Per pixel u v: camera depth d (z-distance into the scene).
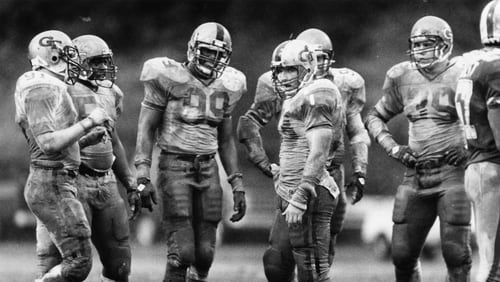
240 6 115.31
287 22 114.12
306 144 36.56
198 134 39.97
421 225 39.97
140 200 40.28
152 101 40.00
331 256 41.97
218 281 53.28
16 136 113.31
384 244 83.19
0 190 101.12
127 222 39.19
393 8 110.56
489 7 34.84
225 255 82.94
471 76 34.34
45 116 35.16
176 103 39.91
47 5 116.50
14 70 115.75
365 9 112.19
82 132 35.09
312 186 35.62
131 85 111.19
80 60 38.06
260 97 41.34
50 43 36.69
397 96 40.97
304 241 36.31
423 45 39.72
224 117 40.94
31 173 36.00
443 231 39.22
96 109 35.50
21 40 117.00
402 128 98.38
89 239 36.03
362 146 42.94
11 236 100.12
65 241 35.66
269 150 105.44
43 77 35.69
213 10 115.81
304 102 36.03
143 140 39.97
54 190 35.69
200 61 39.66
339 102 36.38
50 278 35.75
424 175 39.72
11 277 56.59
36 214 35.84
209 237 40.16
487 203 34.12
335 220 41.38
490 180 34.06
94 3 117.19
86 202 38.16
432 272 63.69
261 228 94.81
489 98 33.91
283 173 37.06
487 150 34.25
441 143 39.56
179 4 116.06
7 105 114.38
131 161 106.62
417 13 109.00
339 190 40.38
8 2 116.31
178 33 115.94
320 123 35.84
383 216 83.56
